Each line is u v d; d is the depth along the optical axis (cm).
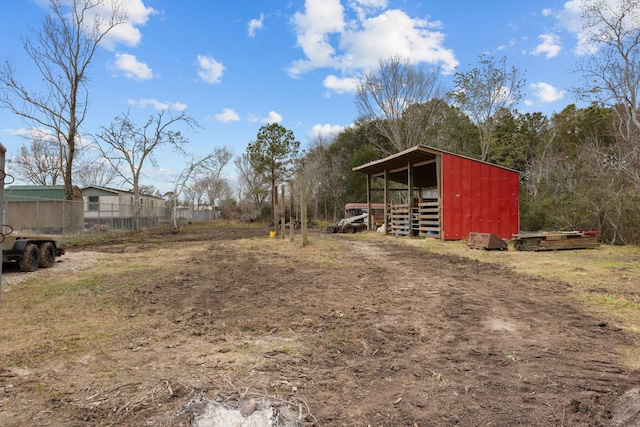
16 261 1026
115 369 380
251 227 4062
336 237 2206
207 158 3988
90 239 2161
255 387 335
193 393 323
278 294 725
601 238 1656
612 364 393
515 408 304
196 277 913
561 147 2931
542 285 780
